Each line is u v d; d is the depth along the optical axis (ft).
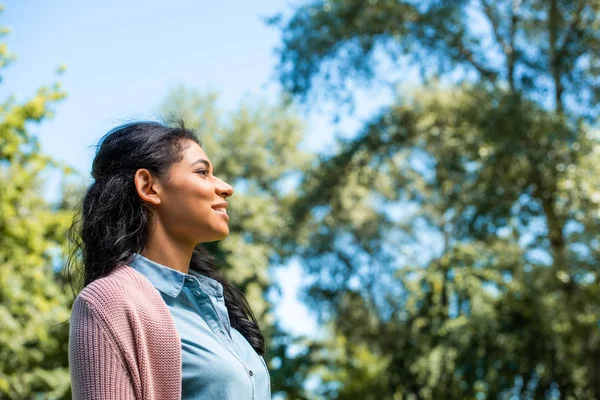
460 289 48.80
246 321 7.51
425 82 52.08
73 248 7.07
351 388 67.41
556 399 47.16
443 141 51.39
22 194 32.83
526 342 47.06
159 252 6.44
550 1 49.01
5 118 31.14
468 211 49.67
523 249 48.11
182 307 6.23
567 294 45.57
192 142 6.74
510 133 45.75
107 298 5.77
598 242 44.21
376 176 55.57
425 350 50.78
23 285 33.32
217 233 6.51
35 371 39.68
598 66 49.32
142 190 6.46
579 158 45.34
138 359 5.70
